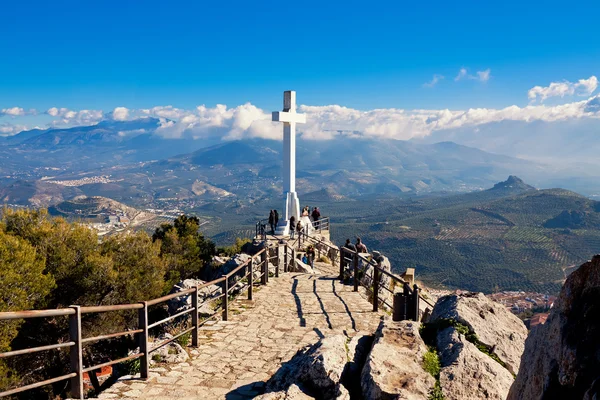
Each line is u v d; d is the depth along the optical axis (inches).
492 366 196.1
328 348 210.8
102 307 231.6
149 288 794.2
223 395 248.7
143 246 847.7
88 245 756.0
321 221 1307.8
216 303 497.4
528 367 138.2
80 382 218.2
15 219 732.0
